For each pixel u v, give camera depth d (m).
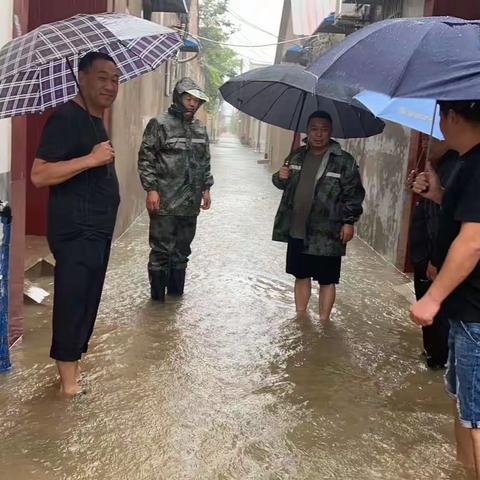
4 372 4.30
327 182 5.43
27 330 5.11
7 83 3.60
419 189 3.34
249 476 3.24
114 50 4.34
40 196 8.20
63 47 3.38
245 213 12.40
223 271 7.53
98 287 3.98
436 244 2.83
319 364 4.78
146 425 3.70
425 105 4.08
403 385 4.48
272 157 26.41
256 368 4.64
